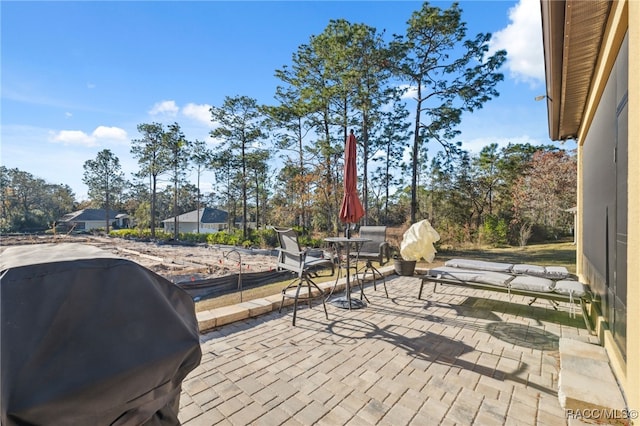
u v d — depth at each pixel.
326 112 15.45
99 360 0.92
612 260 2.45
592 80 3.27
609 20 2.24
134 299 1.08
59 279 0.99
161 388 1.04
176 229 27.44
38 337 0.87
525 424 1.79
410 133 16.70
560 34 2.47
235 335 3.10
